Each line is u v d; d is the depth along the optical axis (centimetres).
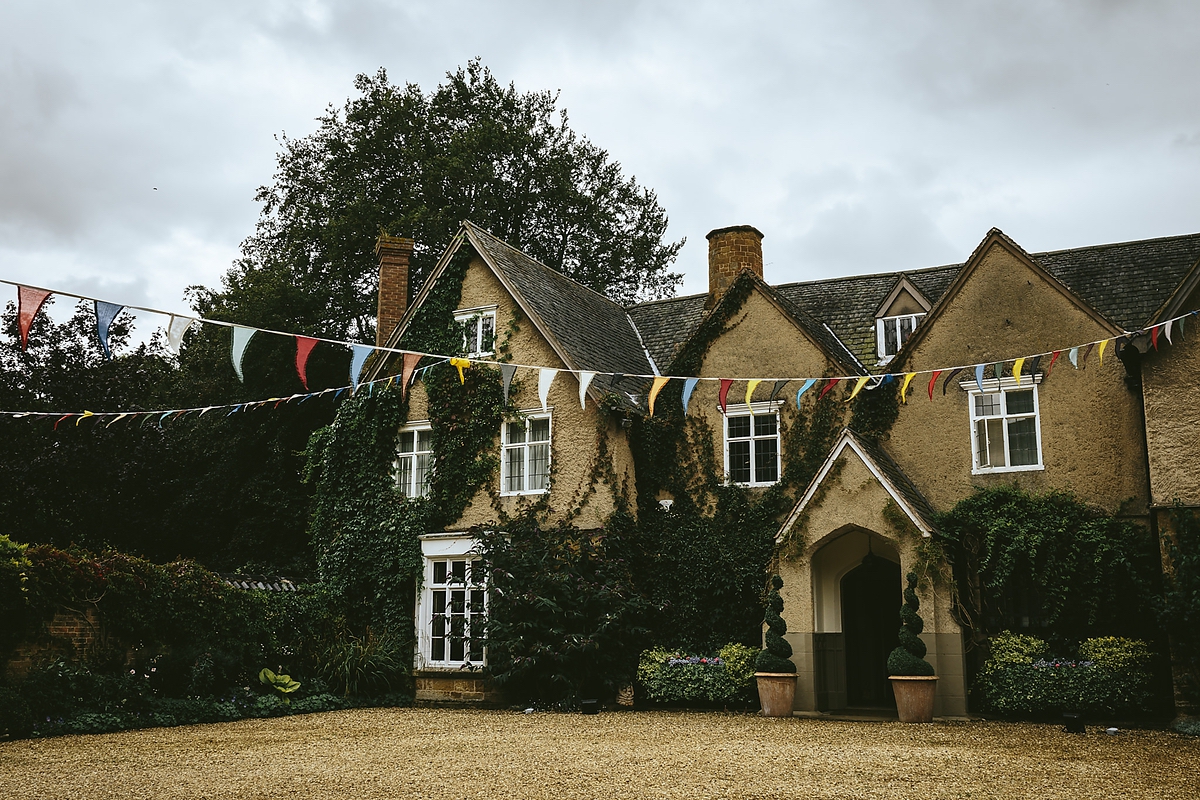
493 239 2138
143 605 1558
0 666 1357
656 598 1831
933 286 2053
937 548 1545
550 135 3372
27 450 2573
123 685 1434
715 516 1847
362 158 3125
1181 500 1480
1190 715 1396
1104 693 1431
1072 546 1570
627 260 3406
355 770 1015
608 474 1833
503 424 1953
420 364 2061
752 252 2127
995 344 1738
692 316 2322
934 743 1212
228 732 1363
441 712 1677
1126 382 1627
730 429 1898
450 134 3180
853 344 2000
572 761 1062
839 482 1631
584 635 1672
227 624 1697
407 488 2030
